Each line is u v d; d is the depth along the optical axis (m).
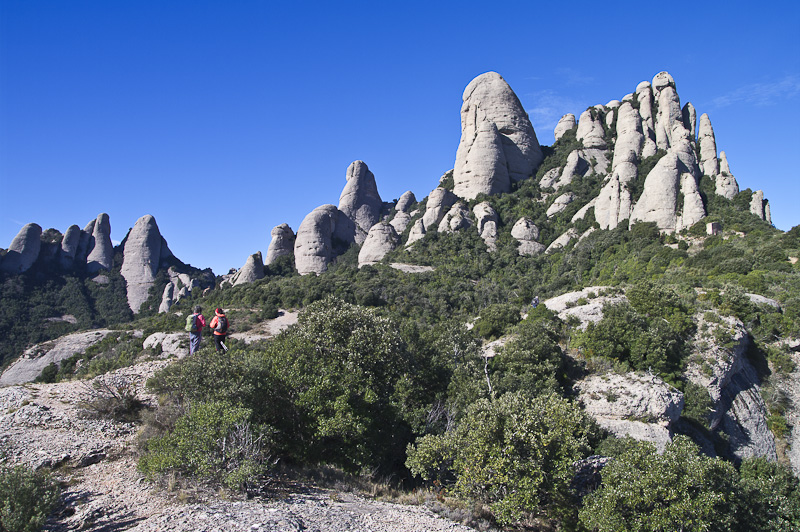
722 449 38.75
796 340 48.34
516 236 93.81
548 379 36.06
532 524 21.81
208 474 15.86
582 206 96.81
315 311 29.22
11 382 68.75
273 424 21.72
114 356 61.59
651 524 19.72
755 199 79.94
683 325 45.19
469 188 109.75
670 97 105.12
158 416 20.31
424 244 94.75
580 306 49.56
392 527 15.55
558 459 20.75
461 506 20.16
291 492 17.44
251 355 23.72
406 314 67.56
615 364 39.44
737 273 60.09
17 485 12.47
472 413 22.44
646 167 92.81
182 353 56.06
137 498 14.74
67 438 18.83
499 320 51.44
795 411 45.31
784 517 25.33
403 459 26.06
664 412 34.16
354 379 23.38
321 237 110.81
